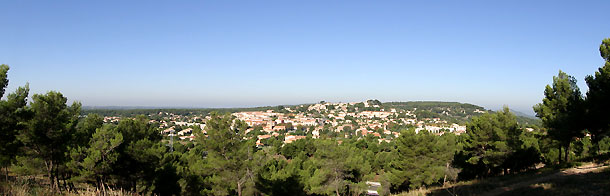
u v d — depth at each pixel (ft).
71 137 52.80
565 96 71.10
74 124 60.08
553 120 65.21
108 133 52.47
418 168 82.48
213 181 63.87
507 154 77.10
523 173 70.59
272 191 68.18
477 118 88.33
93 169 49.14
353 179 87.04
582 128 56.44
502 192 44.50
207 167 59.00
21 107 46.68
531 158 81.97
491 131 81.05
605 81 50.08
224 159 57.93
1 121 43.65
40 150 49.01
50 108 49.21
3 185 29.25
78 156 50.31
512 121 80.12
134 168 60.44
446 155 84.12
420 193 57.82
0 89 43.83
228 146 58.23
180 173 69.31
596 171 47.11
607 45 51.72
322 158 76.33
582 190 34.47
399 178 85.10
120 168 57.98
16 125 45.96
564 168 62.13
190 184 67.05
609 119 50.55
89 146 53.93
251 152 61.52
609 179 38.04
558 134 62.90
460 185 62.95
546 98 76.18
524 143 88.89
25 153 49.67
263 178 69.51
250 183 62.39
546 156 96.48
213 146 56.90
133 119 71.31
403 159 86.63
